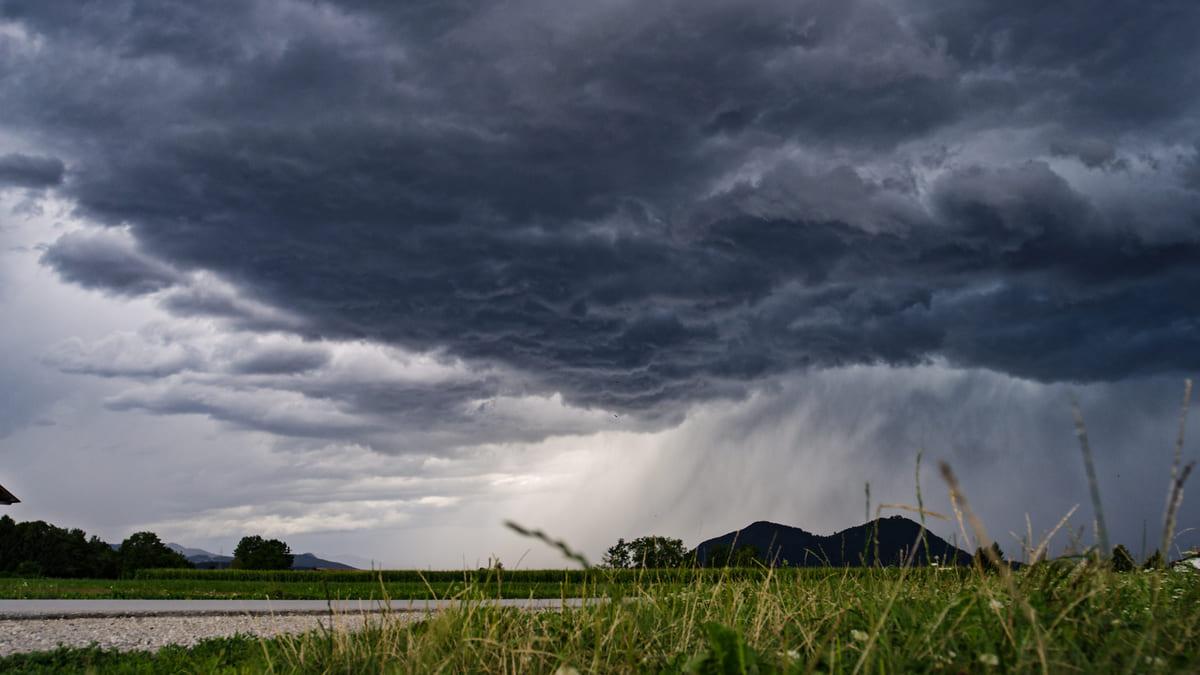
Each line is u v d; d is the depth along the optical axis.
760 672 2.85
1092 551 3.44
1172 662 2.62
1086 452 2.04
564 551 1.87
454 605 4.31
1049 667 2.54
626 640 3.62
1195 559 3.82
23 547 62.75
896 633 3.32
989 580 3.47
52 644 8.29
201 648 6.76
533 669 3.52
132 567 70.56
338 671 4.06
